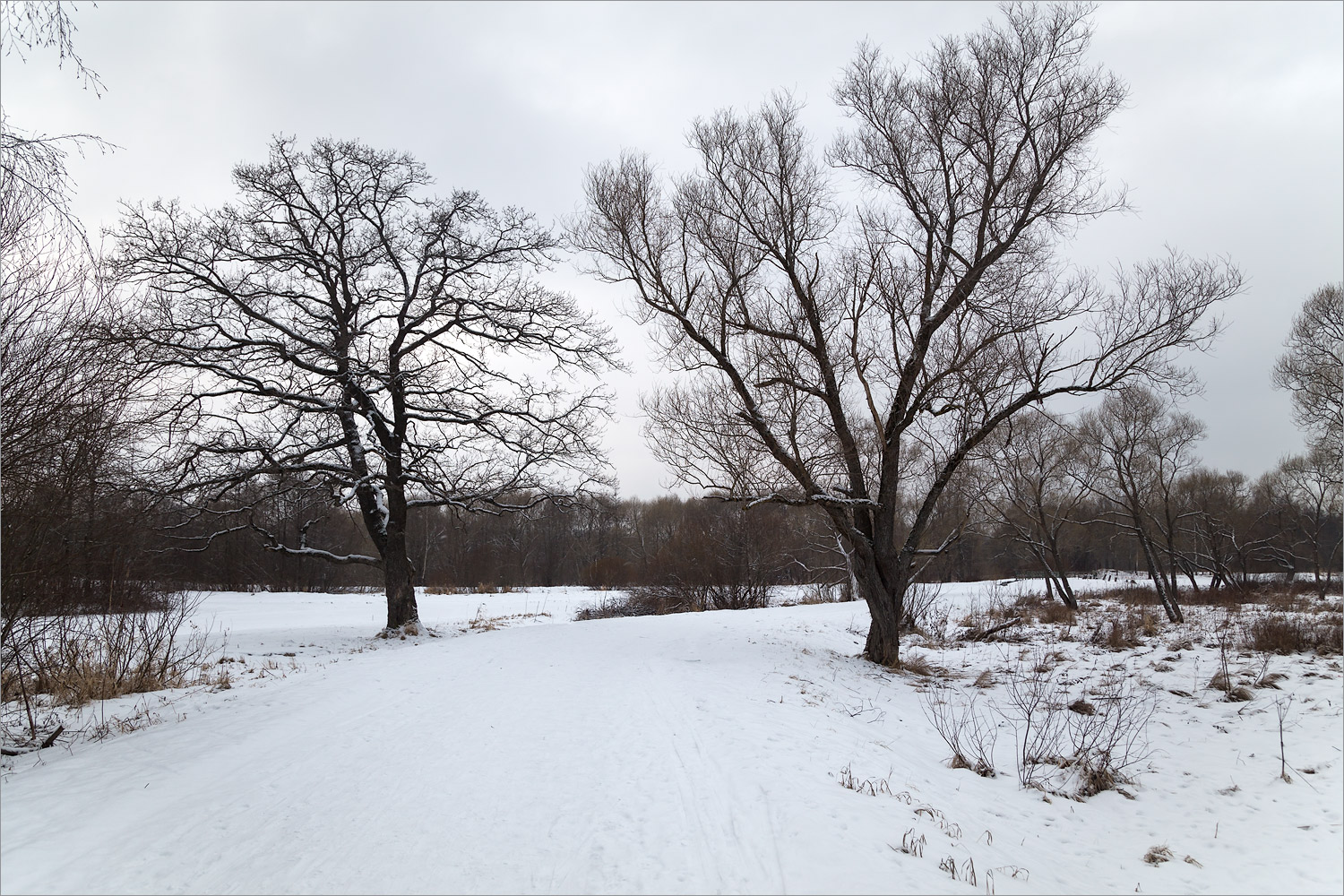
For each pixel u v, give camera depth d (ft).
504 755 23.65
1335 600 79.77
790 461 47.34
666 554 111.55
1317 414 79.77
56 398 27.71
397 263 63.36
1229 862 20.02
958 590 113.91
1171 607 69.46
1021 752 30.04
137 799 19.34
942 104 47.91
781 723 29.60
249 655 49.47
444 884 14.98
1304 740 29.71
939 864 17.49
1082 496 92.99
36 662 31.94
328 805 19.17
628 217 48.62
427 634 62.23
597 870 15.76
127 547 37.29
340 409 58.34
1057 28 45.91
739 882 15.42
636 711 30.19
